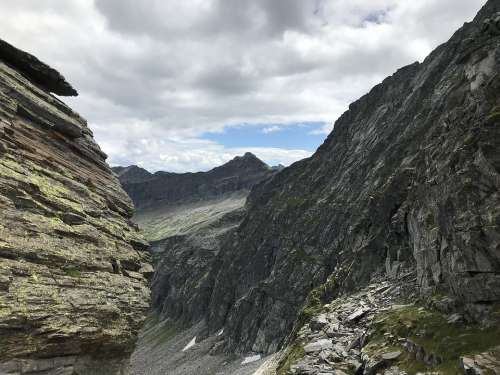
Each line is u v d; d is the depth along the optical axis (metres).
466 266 39.31
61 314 28.55
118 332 32.81
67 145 39.06
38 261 29.12
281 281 184.25
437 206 46.91
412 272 66.81
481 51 48.44
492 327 35.19
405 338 43.41
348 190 187.38
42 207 31.66
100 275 33.62
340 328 58.41
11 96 34.47
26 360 26.56
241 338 191.75
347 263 101.19
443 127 57.22
